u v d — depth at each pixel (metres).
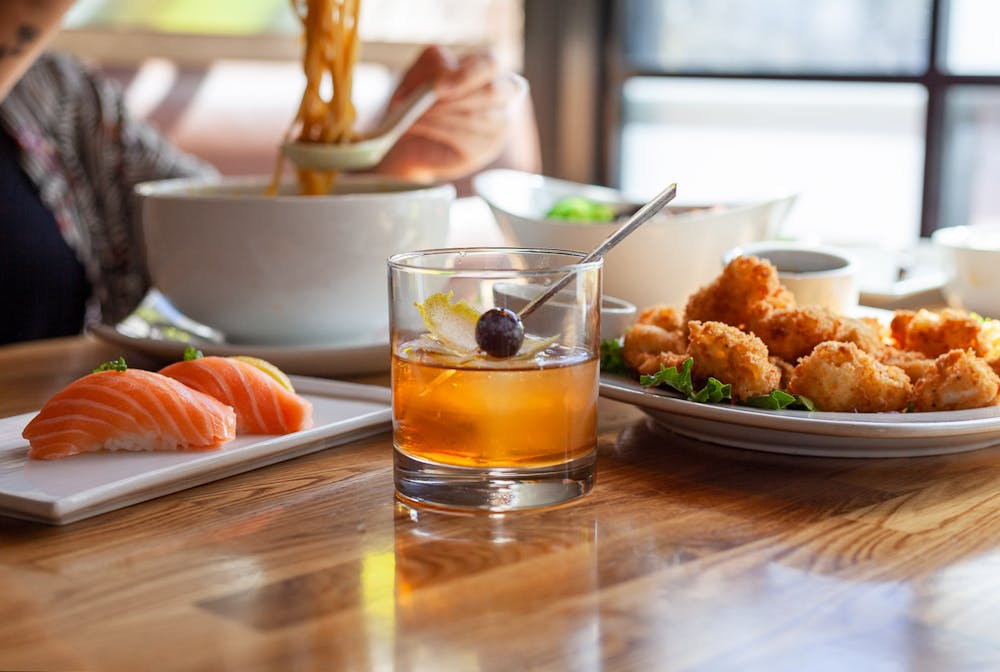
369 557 0.69
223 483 0.78
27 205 1.58
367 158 1.07
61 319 1.63
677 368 0.81
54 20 1.11
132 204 1.71
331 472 0.79
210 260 1.03
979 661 0.60
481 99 1.42
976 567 0.68
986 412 0.79
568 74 3.23
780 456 0.81
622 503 0.75
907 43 2.84
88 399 0.78
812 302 0.98
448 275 0.73
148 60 2.49
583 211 1.25
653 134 3.27
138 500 0.75
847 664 0.60
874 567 0.68
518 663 0.60
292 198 1.02
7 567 0.68
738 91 3.11
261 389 0.81
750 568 0.67
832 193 3.02
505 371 0.72
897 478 0.78
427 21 2.95
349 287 1.04
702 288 0.89
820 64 2.98
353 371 1.00
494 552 0.69
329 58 1.06
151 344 1.01
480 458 0.73
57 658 0.61
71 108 1.67
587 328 0.74
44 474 0.76
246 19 2.59
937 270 1.29
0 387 0.97
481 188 1.22
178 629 0.63
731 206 1.20
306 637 0.62
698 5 3.13
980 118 2.73
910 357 0.85
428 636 0.62
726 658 0.61
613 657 0.61
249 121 2.38
